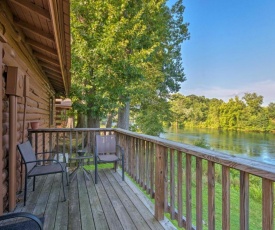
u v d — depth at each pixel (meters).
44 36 2.83
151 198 2.72
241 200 1.21
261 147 17.56
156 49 11.27
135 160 3.44
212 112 32.28
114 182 3.44
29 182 3.42
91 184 3.34
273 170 1.01
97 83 7.88
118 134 4.48
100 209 2.48
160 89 16.52
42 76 5.41
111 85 8.16
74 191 3.04
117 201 2.71
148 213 2.39
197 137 23.55
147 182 2.89
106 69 7.83
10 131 2.47
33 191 3.03
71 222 2.18
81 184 3.34
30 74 3.94
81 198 2.79
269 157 13.63
